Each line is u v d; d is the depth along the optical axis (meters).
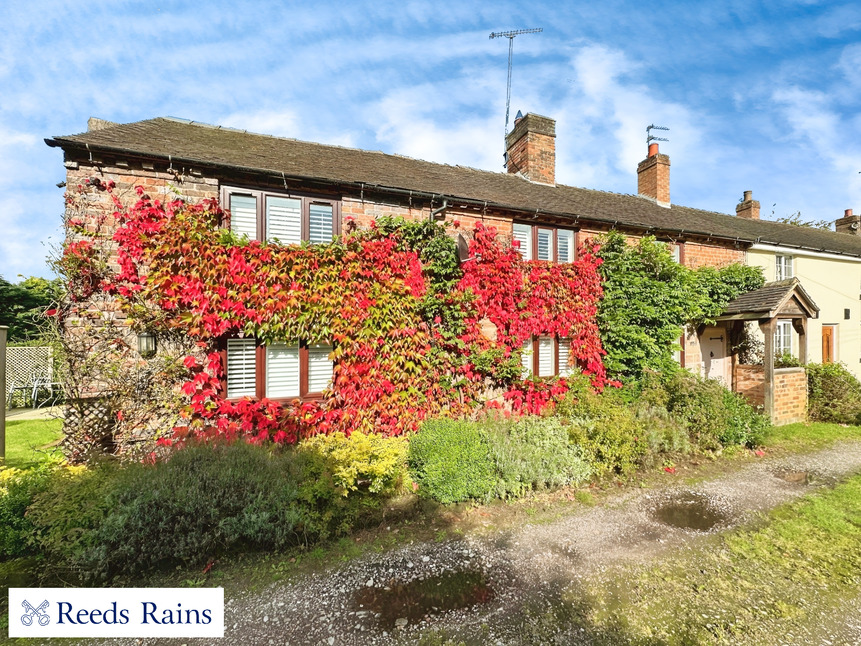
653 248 8.77
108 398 5.12
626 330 8.64
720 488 5.51
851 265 14.52
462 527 4.39
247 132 8.23
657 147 13.53
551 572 3.61
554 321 8.34
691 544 4.08
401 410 6.67
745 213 17.27
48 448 6.11
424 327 6.97
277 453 5.01
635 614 3.07
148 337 5.29
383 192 6.75
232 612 3.10
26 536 3.50
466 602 3.21
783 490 5.46
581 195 11.22
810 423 8.96
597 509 4.87
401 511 4.65
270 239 6.21
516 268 7.88
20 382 10.70
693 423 6.94
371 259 6.53
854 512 4.79
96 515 3.38
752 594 3.31
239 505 3.80
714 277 9.73
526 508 4.86
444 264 7.05
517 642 2.80
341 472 4.28
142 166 5.36
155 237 5.35
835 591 3.35
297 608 3.14
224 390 5.84
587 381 8.09
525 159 11.48
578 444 5.86
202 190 5.66
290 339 6.00
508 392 7.72
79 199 5.06
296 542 3.99
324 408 6.22
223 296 5.59
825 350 13.62
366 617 3.05
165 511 3.52
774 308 8.53
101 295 5.16
